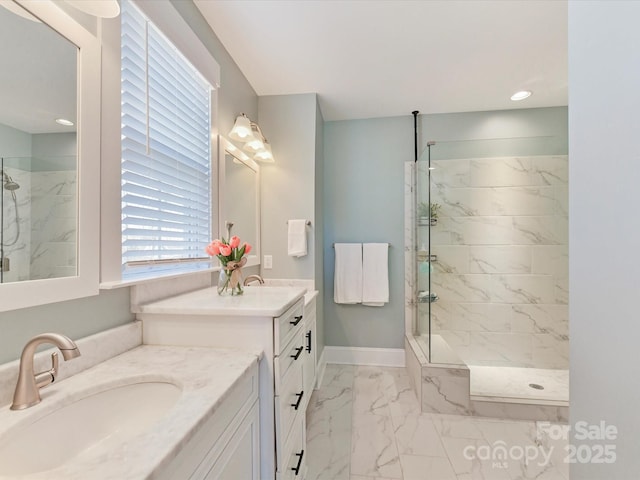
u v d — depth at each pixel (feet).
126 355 3.26
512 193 8.66
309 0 4.94
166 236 4.31
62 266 2.70
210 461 2.26
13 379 2.23
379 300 9.14
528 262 8.62
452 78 7.38
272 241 8.05
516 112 9.11
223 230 5.87
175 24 4.34
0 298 2.19
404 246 9.45
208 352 3.34
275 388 3.43
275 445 3.47
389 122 9.55
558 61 6.69
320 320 8.68
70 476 1.52
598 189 1.80
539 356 8.54
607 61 1.72
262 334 3.45
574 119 2.02
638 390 1.51
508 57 6.53
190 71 4.91
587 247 1.90
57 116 2.67
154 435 1.83
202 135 5.28
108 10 2.63
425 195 8.48
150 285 3.87
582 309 1.94
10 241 2.28
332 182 9.77
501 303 8.70
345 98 8.38
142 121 3.82
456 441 5.67
